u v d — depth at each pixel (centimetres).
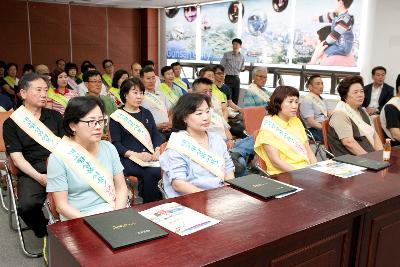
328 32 643
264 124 261
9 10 845
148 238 126
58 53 916
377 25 559
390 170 215
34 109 276
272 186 179
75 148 194
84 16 933
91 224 137
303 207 158
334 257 160
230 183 185
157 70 1009
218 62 855
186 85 583
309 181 193
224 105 473
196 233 133
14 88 661
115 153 210
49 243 137
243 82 786
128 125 308
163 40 994
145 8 980
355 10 600
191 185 203
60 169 189
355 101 299
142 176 285
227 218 146
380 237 178
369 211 164
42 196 249
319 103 449
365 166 218
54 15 896
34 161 270
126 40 1002
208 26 862
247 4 767
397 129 350
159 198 284
